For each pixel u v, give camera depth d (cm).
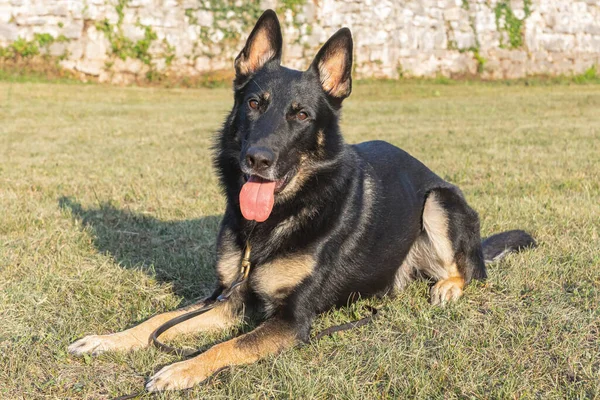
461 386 321
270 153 375
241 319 412
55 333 382
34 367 347
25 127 1385
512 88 2547
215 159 430
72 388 330
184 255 531
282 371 335
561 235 577
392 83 2547
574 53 2873
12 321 395
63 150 1096
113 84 2292
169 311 404
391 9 2594
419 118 1681
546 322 390
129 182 811
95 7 2258
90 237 571
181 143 1207
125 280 470
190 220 634
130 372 350
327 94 418
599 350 356
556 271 476
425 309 422
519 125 1513
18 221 607
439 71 2698
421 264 496
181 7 2366
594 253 504
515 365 341
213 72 2416
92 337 372
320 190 399
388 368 341
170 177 849
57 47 2227
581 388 317
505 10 2766
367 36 2575
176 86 2359
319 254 394
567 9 2845
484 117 1698
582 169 908
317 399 316
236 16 2431
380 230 440
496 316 405
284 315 381
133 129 1403
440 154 1059
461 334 375
